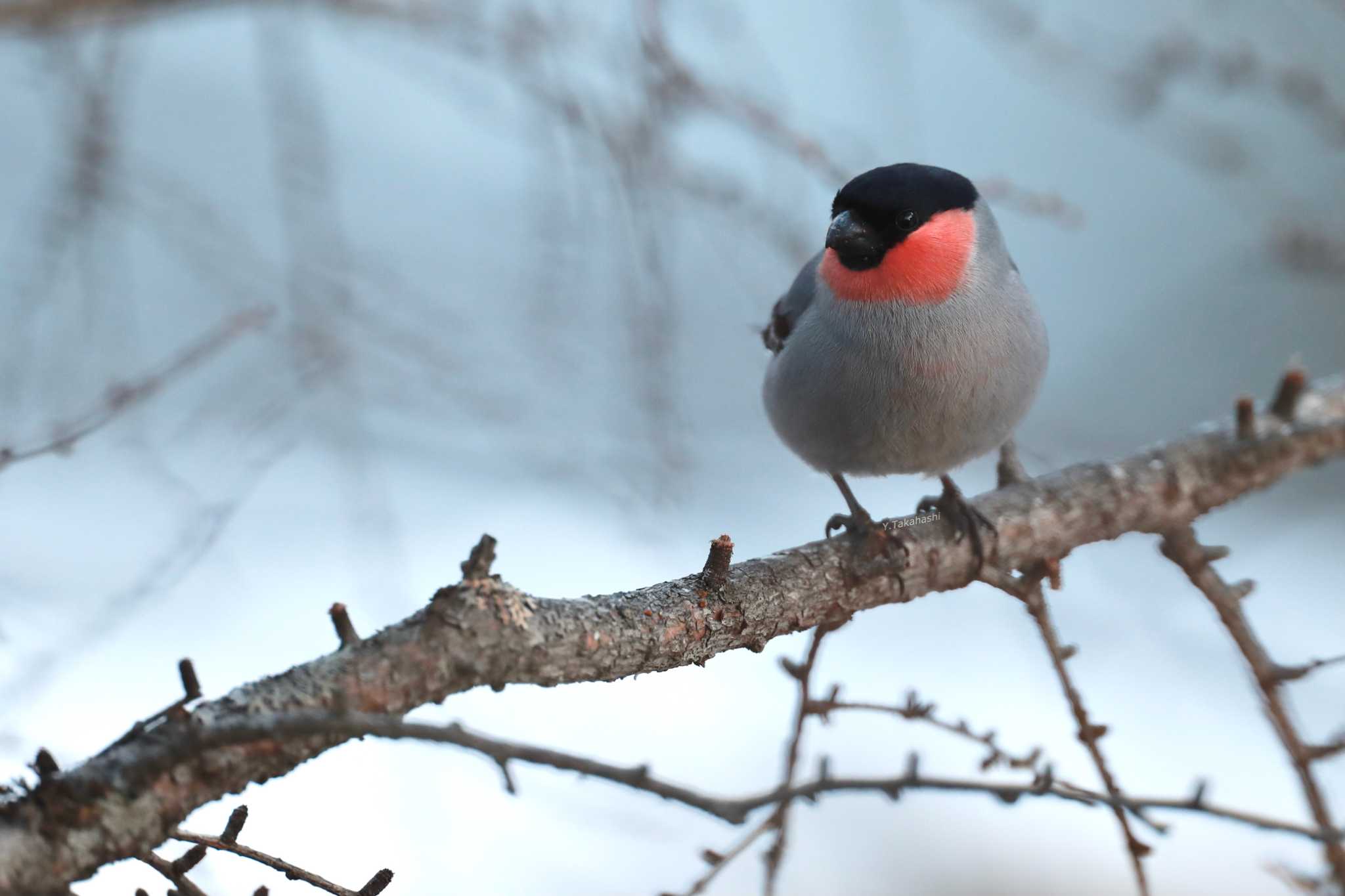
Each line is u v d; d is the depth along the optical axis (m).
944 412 9.20
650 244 10.00
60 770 5.27
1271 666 7.95
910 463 9.66
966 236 9.07
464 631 5.99
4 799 5.20
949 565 8.27
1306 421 9.40
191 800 5.33
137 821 5.21
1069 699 7.19
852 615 7.64
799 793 4.77
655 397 10.39
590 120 10.01
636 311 10.23
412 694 5.86
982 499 8.65
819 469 10.09
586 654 6.38
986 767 6.57
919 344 9.05
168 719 5.42
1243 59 11.73
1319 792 7.70
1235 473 9.07
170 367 10.29
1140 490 8.84
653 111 9.99
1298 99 11.81
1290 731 7.81
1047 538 8.60
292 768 5.57
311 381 10.50
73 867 5.12
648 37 9.85
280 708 5.59
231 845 5.30
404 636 5.92
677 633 6.77
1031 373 9.33
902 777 5.18
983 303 9.06
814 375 9.35
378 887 5.31
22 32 10.35
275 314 10.29
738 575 7.26
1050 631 7.28
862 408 9.30
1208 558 8.47
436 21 10.44
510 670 6.11
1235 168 12.10
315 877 5.28
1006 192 9.82
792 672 6.96
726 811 4.56
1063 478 8.91
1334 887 7.00
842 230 9.05
